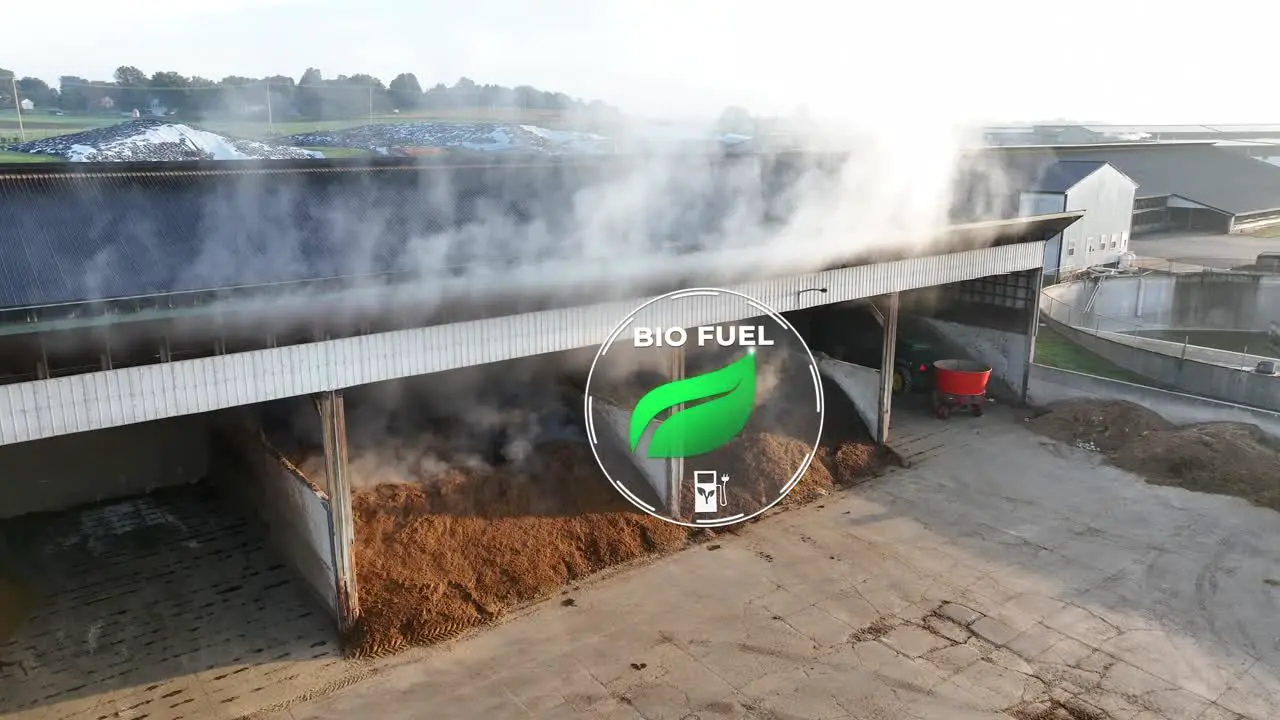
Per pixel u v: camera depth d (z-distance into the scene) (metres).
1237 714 7.01
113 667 7.59
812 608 8.58
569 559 9.30
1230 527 10.28
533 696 7.25
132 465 11.08
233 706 7.11
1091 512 10.75
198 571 9.22
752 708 7.09
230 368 7.01
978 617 8.41
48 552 9.59
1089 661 7.71
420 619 8.14
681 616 8.44
